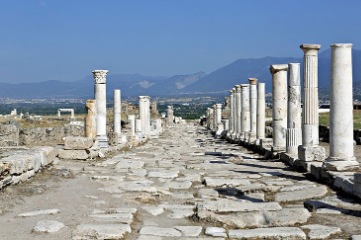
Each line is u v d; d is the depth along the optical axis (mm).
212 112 74125
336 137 15656
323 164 15906
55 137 39906
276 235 9688
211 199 13633
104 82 28375
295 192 14023
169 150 33188
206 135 59719
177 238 9625
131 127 42375
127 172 19516
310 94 19172
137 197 13641
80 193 14453
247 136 37906
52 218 11164
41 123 67250
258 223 10727
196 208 12156
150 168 21125
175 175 18531
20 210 12023
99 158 24734
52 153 20688
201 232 10055
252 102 35406
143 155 28406
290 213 11188
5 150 19938
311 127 19000
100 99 28297
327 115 58344
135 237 9727
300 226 10438
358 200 12664
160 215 11703
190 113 189500
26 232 9961
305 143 19062
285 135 24812
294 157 20938
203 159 25719
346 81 15523
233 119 46875
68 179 17203
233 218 10953
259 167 20984
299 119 22125
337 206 12117
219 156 27797
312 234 9727
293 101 22078
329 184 15180
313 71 19250
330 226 10305
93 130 25250
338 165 15430
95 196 13977
